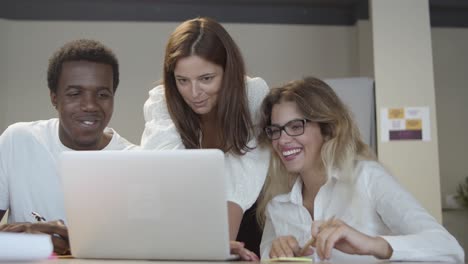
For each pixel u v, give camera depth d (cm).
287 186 215
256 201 222
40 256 107
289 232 211
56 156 214
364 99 430
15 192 212
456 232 504
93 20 518
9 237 103
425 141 420
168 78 204
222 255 143
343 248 151
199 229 141
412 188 416
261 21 534
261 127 210
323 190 204
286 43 535
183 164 138
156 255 146
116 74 223
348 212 196
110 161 142
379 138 421
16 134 218
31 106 504
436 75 536
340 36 539
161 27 523
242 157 208
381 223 190
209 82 195
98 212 145
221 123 202
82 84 206
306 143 200
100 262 130
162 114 217
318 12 540
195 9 529
